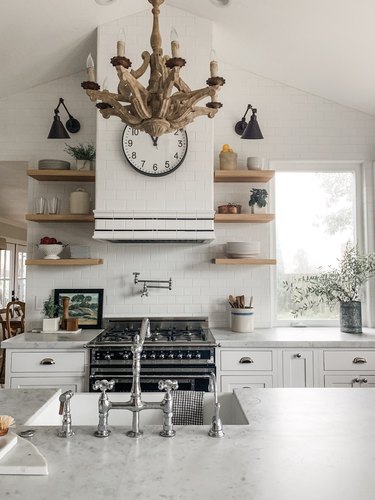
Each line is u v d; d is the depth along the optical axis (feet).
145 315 14.10
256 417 5.98
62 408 5.39
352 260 13.39
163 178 12.50
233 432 5.43
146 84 12.54
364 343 11.78
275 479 4.20
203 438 5.24
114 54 12.59
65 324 13.35
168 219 12.39
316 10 10.71
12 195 24.71
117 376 11.19
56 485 4.09
